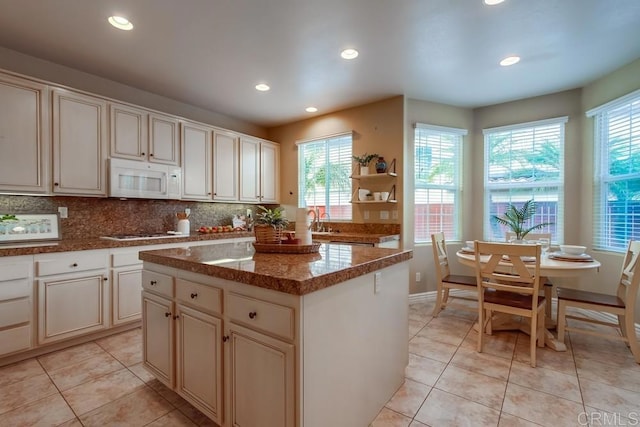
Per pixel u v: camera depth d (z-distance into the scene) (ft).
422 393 6.29
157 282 6.12
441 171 13.46
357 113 13.51
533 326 7.40
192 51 8.80
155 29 7.71
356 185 13.56
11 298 7.33
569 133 11.82
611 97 10.27
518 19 7.34
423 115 12.96
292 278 3.92
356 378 5.02
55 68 9.51
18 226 8.71
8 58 8.66
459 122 13.64
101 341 8.77
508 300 8.01
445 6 6.85
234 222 14.82
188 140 12.22
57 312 8.04
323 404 4.28
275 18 7.29
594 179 11.00
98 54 8.96
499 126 13.26
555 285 12.02
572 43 8.42
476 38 8.16
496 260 7.88
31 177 8.30
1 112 7.81
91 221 10.42
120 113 10.14
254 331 4.37
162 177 11.21
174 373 5.78
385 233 12.69
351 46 8.57
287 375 3.97
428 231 13.24
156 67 9.77
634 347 7.52
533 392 6.29
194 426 5.31
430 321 10.46
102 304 8.85
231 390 4.70
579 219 11.63
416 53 8.96
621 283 8.43
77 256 8.40
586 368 7.26
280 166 16.35
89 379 6.79
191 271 5.27
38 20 7.31
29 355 7.74
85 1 6.63
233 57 9.17
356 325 5.02
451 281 10.53
